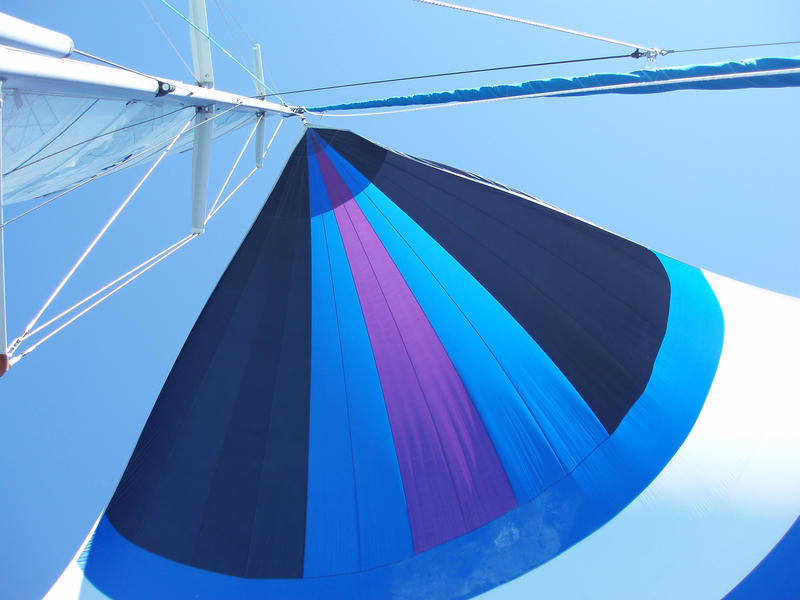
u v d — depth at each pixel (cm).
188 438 573
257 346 616
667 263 570
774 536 413
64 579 459
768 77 257
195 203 515
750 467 452
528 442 563
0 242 240
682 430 502
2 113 238
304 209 667
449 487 557
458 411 593
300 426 589
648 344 561
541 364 593
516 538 505
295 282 646
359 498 555
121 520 522
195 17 485
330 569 514
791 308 518
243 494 556
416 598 484
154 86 347
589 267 596
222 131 607
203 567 512
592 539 477
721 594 409
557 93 370
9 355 262
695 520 449
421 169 656
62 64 242
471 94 439
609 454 527
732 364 511
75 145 339
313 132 674
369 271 657
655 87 312
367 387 611
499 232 631
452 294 640
